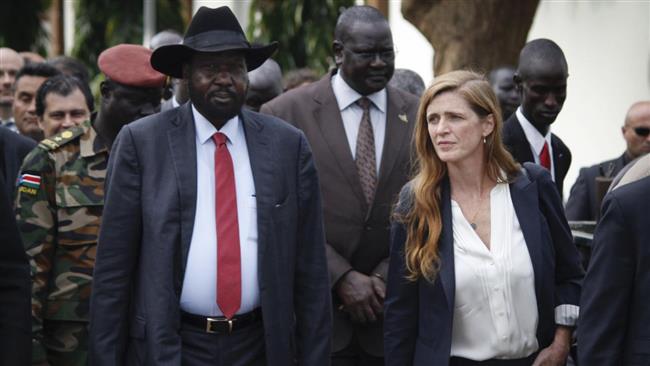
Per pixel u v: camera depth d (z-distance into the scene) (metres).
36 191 7.30
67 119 8.93
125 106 7.45
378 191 8.05
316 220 6.63
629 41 17.58
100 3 23.62
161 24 23.98
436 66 12.84
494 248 6.34
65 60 12.18
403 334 6.52
